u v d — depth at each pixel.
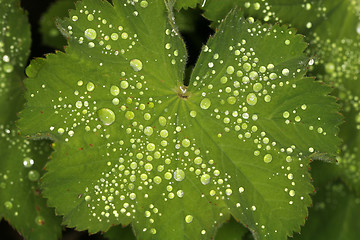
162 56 0.24
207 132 0.24
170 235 0.24
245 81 0.24
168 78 0.24
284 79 0.24
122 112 0.24
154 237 0.24
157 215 0.24
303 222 0.24
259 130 0.24
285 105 0.24
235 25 0.24
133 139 0.24
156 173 0.24
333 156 0.24
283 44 0.24
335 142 0.24
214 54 0.24
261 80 0.24
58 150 0.23
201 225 0.24
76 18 0.23
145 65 0.24
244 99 0.24
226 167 0.24
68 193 0.23
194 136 0.24
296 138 0.24
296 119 0.24
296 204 0.24
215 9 0.24
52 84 0.23
